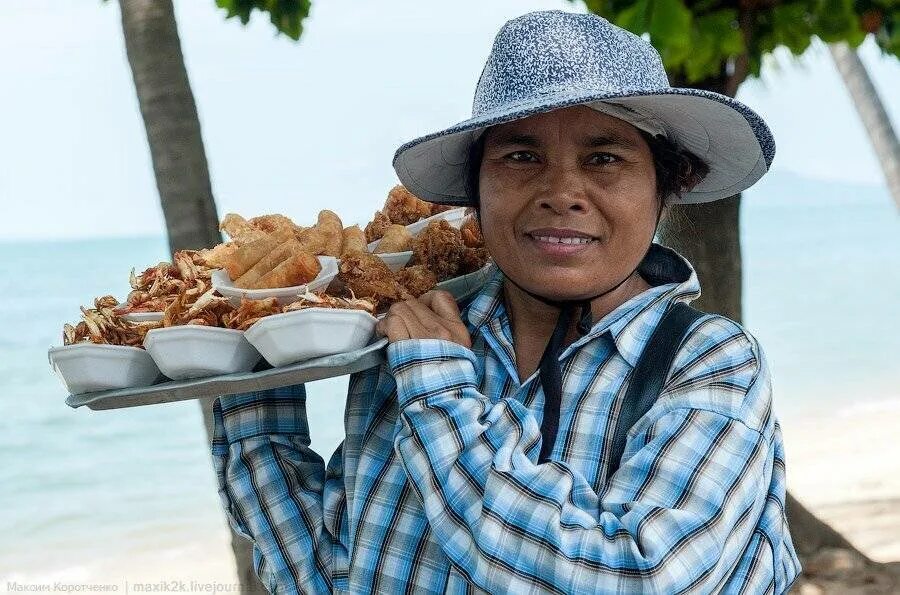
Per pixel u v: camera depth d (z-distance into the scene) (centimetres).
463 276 197
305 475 201
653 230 173
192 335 162
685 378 166
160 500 1324
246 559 400
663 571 149
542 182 166
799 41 402
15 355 2784
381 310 184
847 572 561
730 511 157
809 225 6175
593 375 171
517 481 157
